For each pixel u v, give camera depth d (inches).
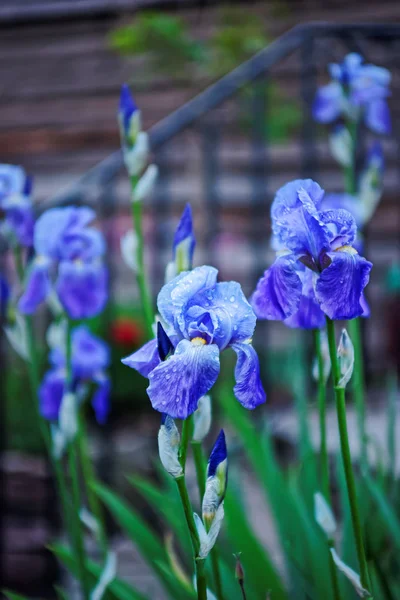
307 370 189.8
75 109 334.3
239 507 95.3
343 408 60.6
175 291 56.0
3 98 342.6
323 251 59.6
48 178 339.0
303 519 88.9
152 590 119.1
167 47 253.0
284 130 258.1
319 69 246.4
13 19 283.6
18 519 188.2
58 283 99.6
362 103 122.8
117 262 306.7
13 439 209.2
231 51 261.7
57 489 160.9
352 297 57.6
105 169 168.7
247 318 55.5
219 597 73.6
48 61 337.1
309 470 96.7
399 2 298.4
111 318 219.3
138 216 93.1
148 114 322.0
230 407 113.2
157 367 51.7
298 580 91.4
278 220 61.4
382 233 301.6
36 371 102.3
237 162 316.5
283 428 173.2
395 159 297.4
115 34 255.3
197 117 179.5
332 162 305.3
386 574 88.0
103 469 193.6
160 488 193.0
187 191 315.3
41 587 175.2
